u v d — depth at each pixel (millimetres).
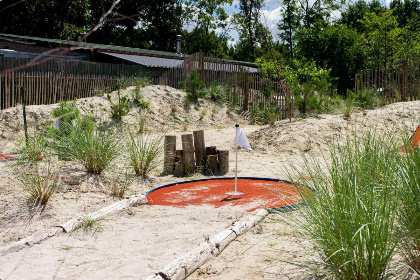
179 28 42781
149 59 24328
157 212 5340
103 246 4102
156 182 7168
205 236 4285
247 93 18844
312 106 15031
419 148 3342
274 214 5012
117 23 33500
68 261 3699
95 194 5941
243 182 7020
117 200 5840
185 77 20781
